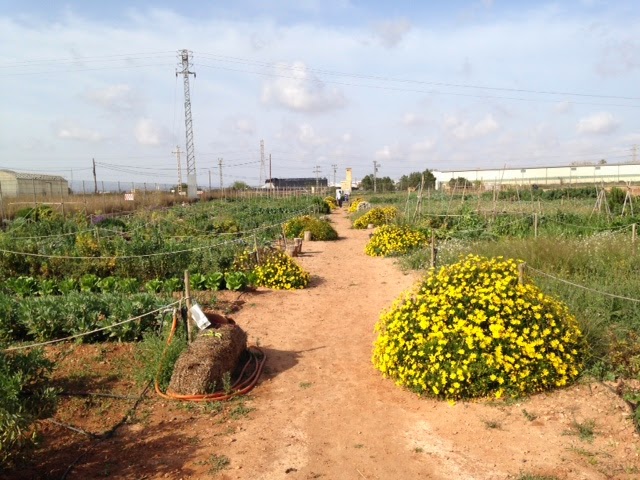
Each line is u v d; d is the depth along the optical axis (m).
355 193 82.06
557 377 5.15
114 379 5.99
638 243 9.71
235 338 6.25
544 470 3.94
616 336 5.96
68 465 4.25
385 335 5.94
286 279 11.15
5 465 3.90
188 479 4.05
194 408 5.32
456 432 4.62
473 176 63.50
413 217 20.19
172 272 11.53
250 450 4.48
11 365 4.70
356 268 13.88
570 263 9.12
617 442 4.23
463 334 5.28
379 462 4.25
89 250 11.87
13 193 36.50
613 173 54.38
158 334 6.84
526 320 5.34
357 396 5.57
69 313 7.15
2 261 11.41
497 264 6.26
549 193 35.44
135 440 4.68
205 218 26.84
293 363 6.66
